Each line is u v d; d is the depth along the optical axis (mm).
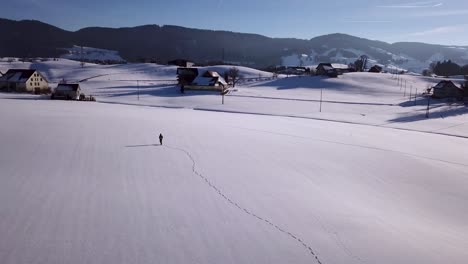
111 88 91500
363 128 45750
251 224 13672
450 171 25562
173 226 13055
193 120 43125
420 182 22531
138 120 39594
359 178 22250
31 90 81812
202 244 11867
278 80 115750
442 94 83062
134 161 22000
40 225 12484
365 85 103500
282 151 28000
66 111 45938
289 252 11648
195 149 26469
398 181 22375
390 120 54344
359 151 30125
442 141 38969
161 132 32406
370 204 17453
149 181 18297
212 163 22812
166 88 91125
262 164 23500
